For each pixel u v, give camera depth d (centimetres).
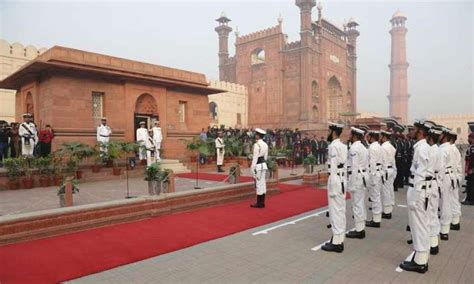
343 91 4647
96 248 607
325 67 4212
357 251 612
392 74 8044
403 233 747
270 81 4175
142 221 813
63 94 1529
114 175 1510
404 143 1432
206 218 852
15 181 1198
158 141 1680
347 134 3183
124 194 1095
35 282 457
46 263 530
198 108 2230
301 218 874
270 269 520
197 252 597
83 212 728
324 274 501
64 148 1348
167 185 968
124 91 1783
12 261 538
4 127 1463
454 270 523
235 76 4703
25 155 1357
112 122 1728
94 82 1658
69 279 471
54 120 1493
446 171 713
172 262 546
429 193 528
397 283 471
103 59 1714
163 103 1978
